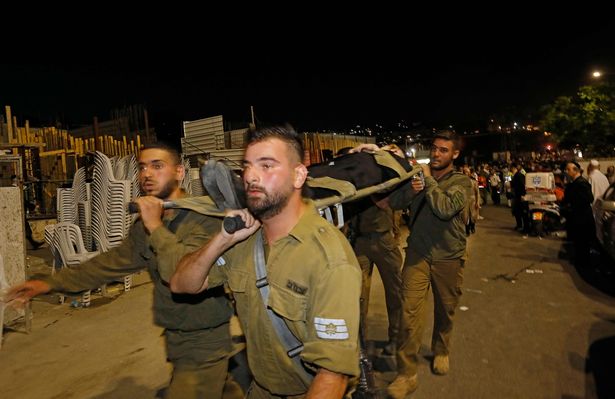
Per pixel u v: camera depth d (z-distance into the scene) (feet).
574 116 80.43
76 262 22.17
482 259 29.55
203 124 41.96
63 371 14.49
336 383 5.00
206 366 8.38
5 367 14.90
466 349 15.12
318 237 5.37
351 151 9.70
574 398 11.87
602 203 20.79
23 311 18.93
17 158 18.78
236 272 5.91
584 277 24.30
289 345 5.58
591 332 16.31
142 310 20.18
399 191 12.30
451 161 13.02
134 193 28.86
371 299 20.72
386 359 14.21
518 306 19.61
